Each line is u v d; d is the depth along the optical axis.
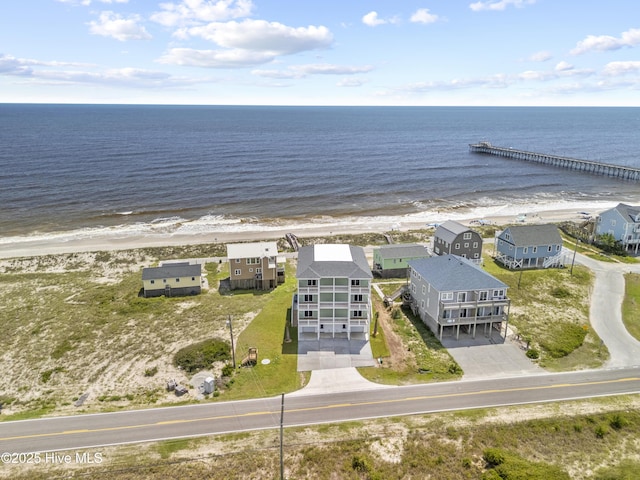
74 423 34.78
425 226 92.81
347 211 105.06
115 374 41.88
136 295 60.31
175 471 29.78
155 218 96.81
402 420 34.75
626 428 33.84
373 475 29.19
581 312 54.03
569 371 41.78
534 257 68.75
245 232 88.69
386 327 50.69
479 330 49.88
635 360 43.75
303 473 29.67
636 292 59.62
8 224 90.69
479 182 136.00
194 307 56.56
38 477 29.33
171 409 36.50
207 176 134.75
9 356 45.31
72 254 74.38
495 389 38.88
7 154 161.25
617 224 76.81
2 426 34.53
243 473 29.67
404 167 156.38
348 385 39.72
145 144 196.75
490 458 30.17
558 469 29.12
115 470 29.86
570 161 159.88
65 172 134.38
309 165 155.50
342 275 46.34
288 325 51.16
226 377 41.00
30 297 59.72
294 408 36.47
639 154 196.88
